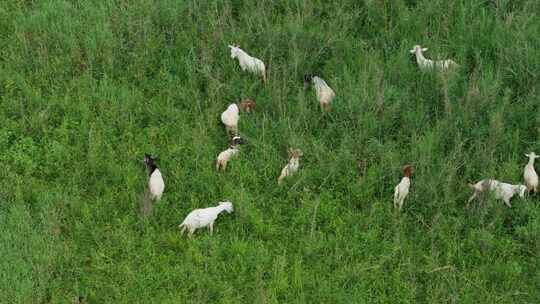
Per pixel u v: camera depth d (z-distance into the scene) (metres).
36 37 30.14
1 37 31.22
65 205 23.64
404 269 22.14
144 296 21.14
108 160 25.55
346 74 28.45
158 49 30.70
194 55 29.42
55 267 21.89
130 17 30.94
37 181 24.83
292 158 24.56
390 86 27.83
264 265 22.23
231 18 31.52
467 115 26.42
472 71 29.80
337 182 25.08
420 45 30.33
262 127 26.36
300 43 30.38
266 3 32.84
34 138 26.69
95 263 22.17
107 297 21.14
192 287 21.58
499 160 25.92
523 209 23.62
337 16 31.66
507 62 29.06
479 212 23.50
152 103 28.20
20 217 22.89
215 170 25.50
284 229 23.48
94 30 30.61
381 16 31.95
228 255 22.58
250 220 23.59
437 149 25.89
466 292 21.44
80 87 28.23
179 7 32.06
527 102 27.06
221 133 27.11
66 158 25.66
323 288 21.27
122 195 24.27
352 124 27.00
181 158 25.89
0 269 21.33
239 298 21.17
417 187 24.16
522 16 30.56
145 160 23.73
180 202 24.30
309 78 28.94
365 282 21.67
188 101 28.08
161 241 22.84
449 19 31.52
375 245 22.88
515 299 21.44
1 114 27.38
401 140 26.62
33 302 20.78
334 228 23.59
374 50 30.20
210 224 23.06
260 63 28.86
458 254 22.61
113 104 27.56
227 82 29.14
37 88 28.61
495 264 22.22
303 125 26.92
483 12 31.03
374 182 24.83
